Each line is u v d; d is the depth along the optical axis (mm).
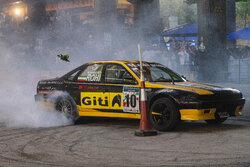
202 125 7254
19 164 4469
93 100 7512
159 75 7414
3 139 6215
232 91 6906
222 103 6578
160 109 6629
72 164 4398
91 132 6738
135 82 6973
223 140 5602
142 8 21250
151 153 4852
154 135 6199
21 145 5660
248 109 9633
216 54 18984
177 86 6641
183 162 4320
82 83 7738
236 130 6539
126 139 5918
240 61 17797
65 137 6273
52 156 4852
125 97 7023
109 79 7379
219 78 18719
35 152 5121
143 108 6305
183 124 7426
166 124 6504
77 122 7922
